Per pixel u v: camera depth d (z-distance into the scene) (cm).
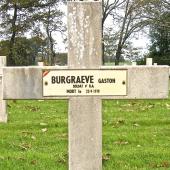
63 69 172
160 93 174
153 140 319
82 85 173
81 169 178
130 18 1711
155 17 1673
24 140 320
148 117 420
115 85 174
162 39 1767
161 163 260
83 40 172
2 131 354
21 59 1909
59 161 262
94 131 176
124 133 340
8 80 172
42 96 173
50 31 1892
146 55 1788
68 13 171
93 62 173
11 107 504
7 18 1862
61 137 327
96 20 172
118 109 479
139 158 269
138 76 174
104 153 277
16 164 256
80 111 175
